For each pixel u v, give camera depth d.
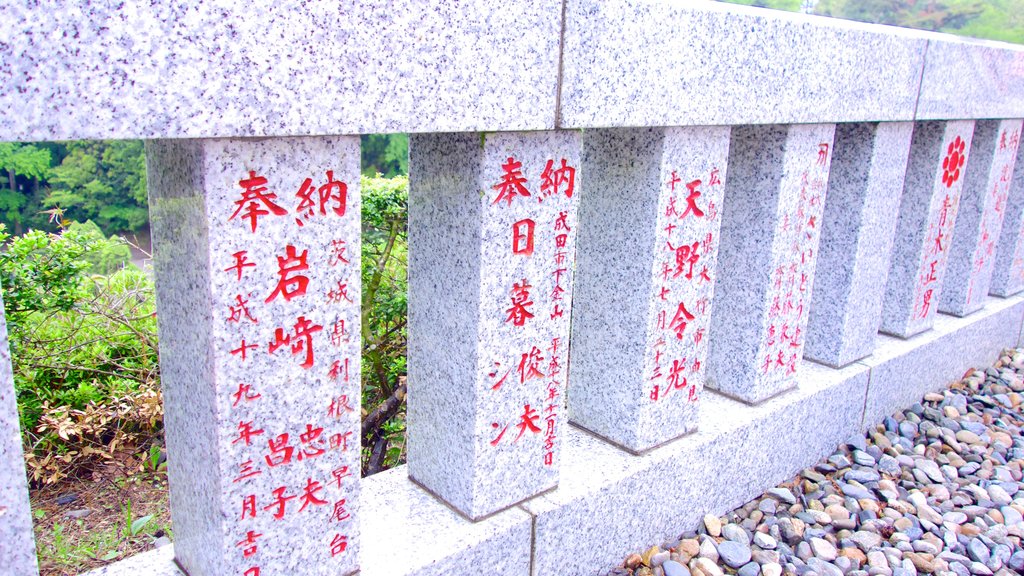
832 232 3.40
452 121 1.73
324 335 1.70
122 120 1.29
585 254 2.65
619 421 2.63
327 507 1.82
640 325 2.48
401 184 3.53
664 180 2.33
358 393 1.80
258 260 1.55
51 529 2.71
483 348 2.03
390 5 1.56
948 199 3.85
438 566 2.02
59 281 2.98
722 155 2.49
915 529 2.90
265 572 1.75
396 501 2.28
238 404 1.60
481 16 1.72
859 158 3.26
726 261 3.02
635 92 2.11
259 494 1.69
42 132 1.23
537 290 2.11
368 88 1.57
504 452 2.18
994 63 3.72
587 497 2.36
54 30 1.21
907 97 3.19
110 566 1.95
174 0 1.30
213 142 1.43
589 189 2.58
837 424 3.44
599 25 1.96
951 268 4.41
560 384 2.27
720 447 2.81
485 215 1.92
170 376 1.77
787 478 3.23
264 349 1.61
